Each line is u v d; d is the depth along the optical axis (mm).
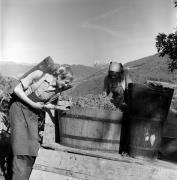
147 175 2900
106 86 3551
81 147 3139
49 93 3217
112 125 3113
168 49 5207
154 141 3092
